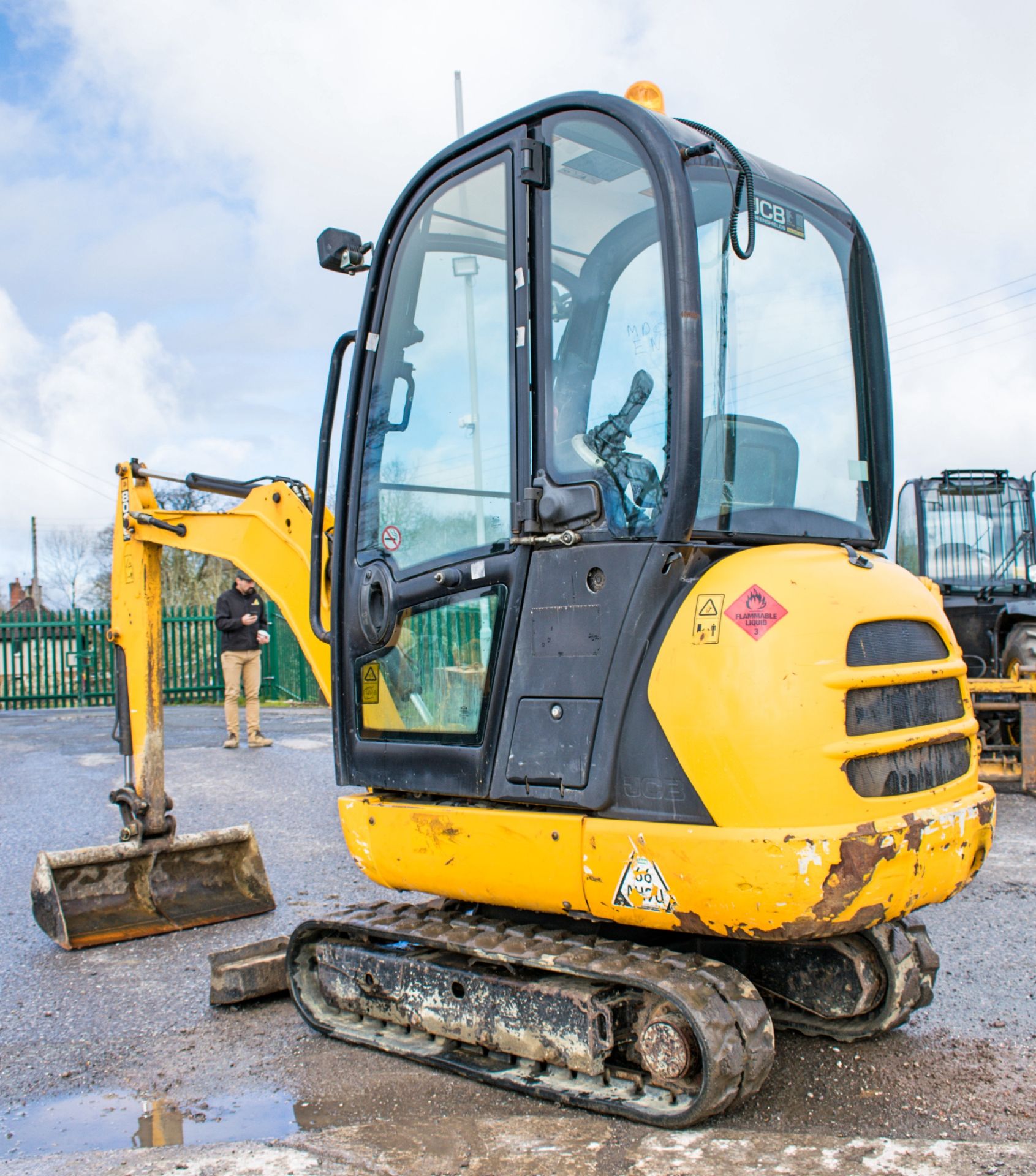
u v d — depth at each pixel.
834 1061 3.59
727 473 3.30
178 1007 4.27
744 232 3.45
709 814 2.93
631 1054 3.25
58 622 19.48
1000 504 11.55
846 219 3.93
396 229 3.89
